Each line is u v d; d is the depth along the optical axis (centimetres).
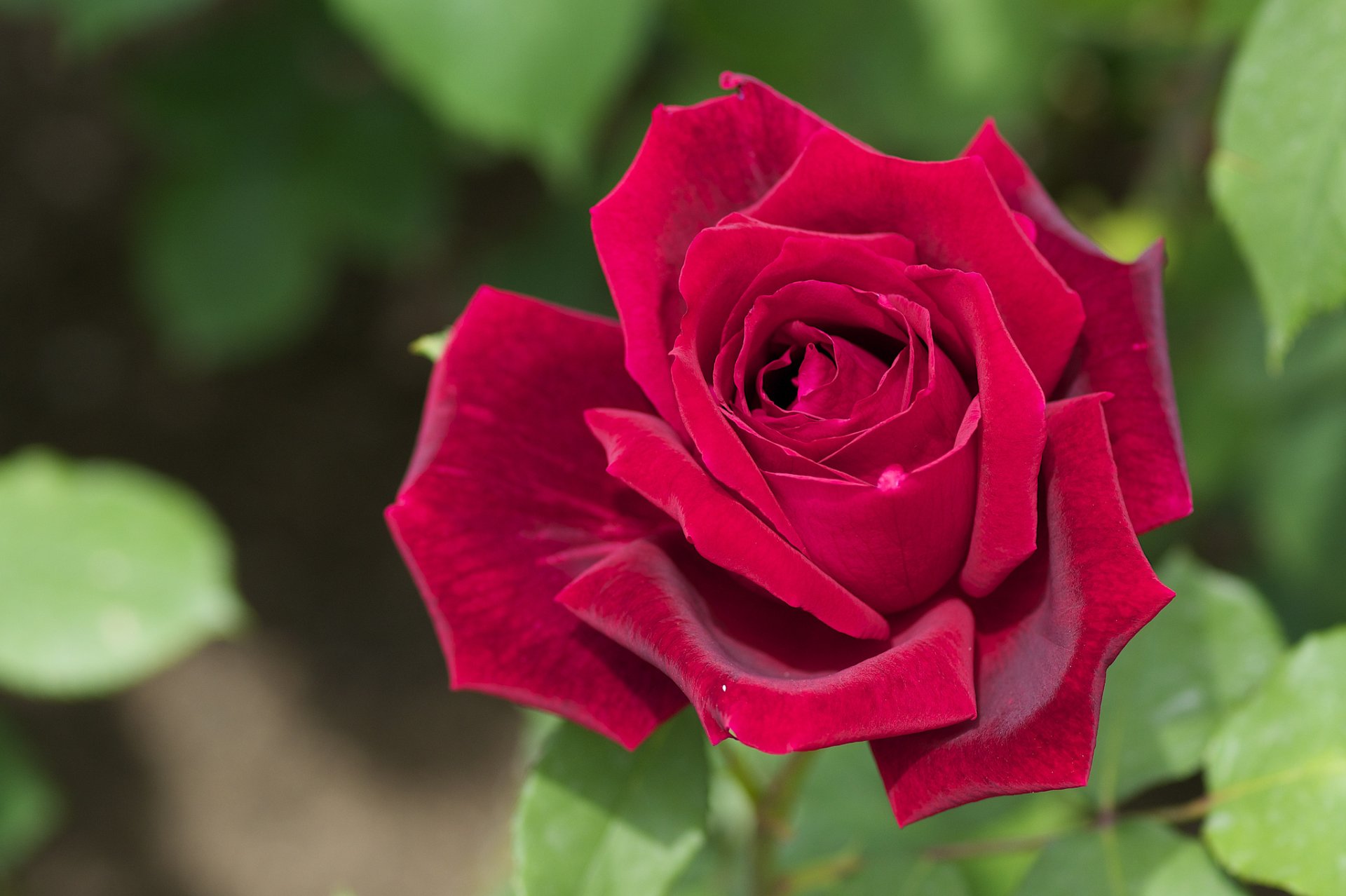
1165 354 48
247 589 151
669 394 49
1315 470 83
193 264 124
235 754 144
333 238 128
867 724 46
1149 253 49
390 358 162
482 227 157
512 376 51
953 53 95
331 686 147
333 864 139
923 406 47
